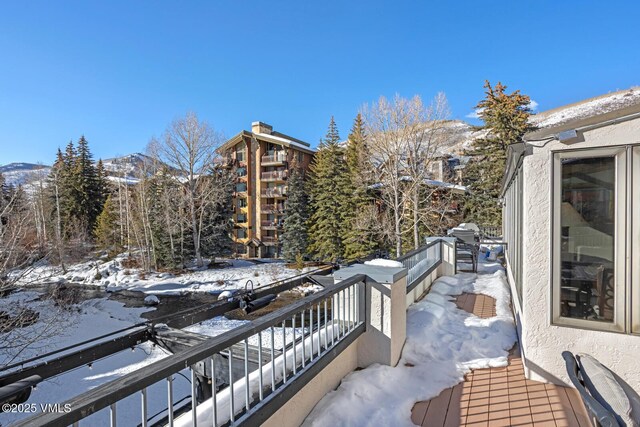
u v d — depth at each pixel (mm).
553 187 2678
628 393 2191
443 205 19359
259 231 28656
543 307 2758
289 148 28125
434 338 3670
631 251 2391
